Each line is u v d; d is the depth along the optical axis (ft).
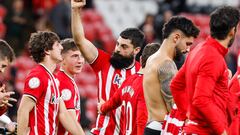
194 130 53.36
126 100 62.95
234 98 57.93
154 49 62.49
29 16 135.44
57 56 59.77
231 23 52.95
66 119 60.75
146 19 136.77
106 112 64.85
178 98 56.24
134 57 66.74
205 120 53.01
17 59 129.90
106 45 152.25
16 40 133.28
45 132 58.75
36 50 59.41
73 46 64.75
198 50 53.26
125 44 65.72
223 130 52.31
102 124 65.87
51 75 59.52
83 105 110.83
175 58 59.36
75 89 64.18
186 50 58.70
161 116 59.00
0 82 60.80
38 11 142.82
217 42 53.11
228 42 53.52
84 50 66.13
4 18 134.10
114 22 161.38
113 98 63.98
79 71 64.75
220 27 52.95
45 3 145.79
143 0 166.71
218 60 52.39
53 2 146.20
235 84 63.31
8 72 119.34
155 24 136.46
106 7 162.40
